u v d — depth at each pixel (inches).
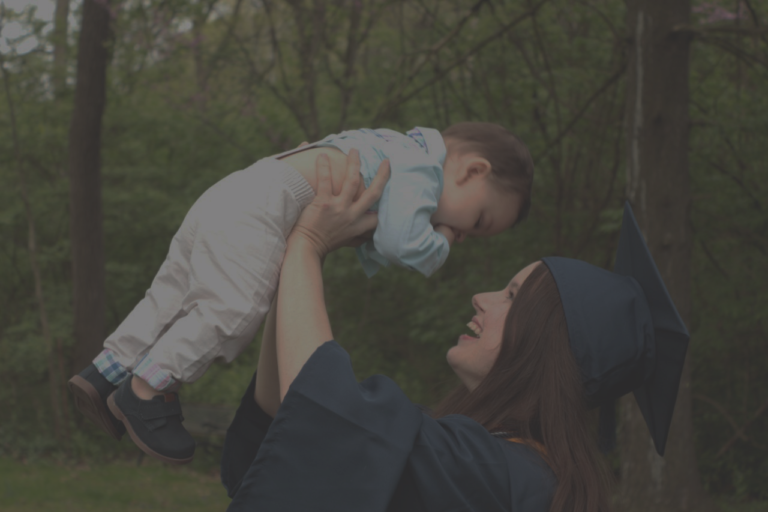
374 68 447.8
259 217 56.2
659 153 244.4
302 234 56.5
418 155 63.6
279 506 45.0
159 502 296.8
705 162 332.5
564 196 357.7
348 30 397.4
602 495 51.6
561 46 338.3
